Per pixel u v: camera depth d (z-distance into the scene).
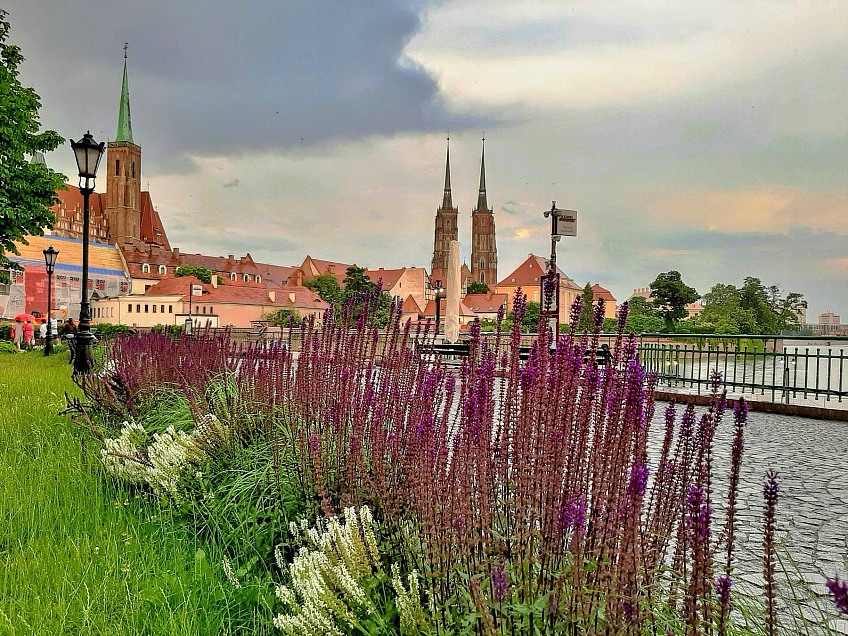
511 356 3.18
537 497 2.62
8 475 5.54
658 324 72.56
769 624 2.30
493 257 180.25
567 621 2.26
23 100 26.47
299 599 3.22
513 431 2.95
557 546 2.50
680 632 2.30
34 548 3.99
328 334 5.44
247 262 155.25
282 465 4.46
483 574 2.59
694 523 2.16
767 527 2.26
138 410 7.62
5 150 25.77
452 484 2.91
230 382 6.74
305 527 3.57
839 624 3.13
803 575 3.95
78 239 126.31
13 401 9.79
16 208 25.73
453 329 22.48
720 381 2.74
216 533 4.29
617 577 2.10
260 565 3.88
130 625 3.07
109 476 5.52
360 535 3.18
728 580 2.03
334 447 4.22
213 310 100.62
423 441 3.23
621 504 2.42
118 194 139.12
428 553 2.88
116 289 113.44
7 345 27.66
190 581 3.56
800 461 7.43
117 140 139.62
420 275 132.00
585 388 2.91
